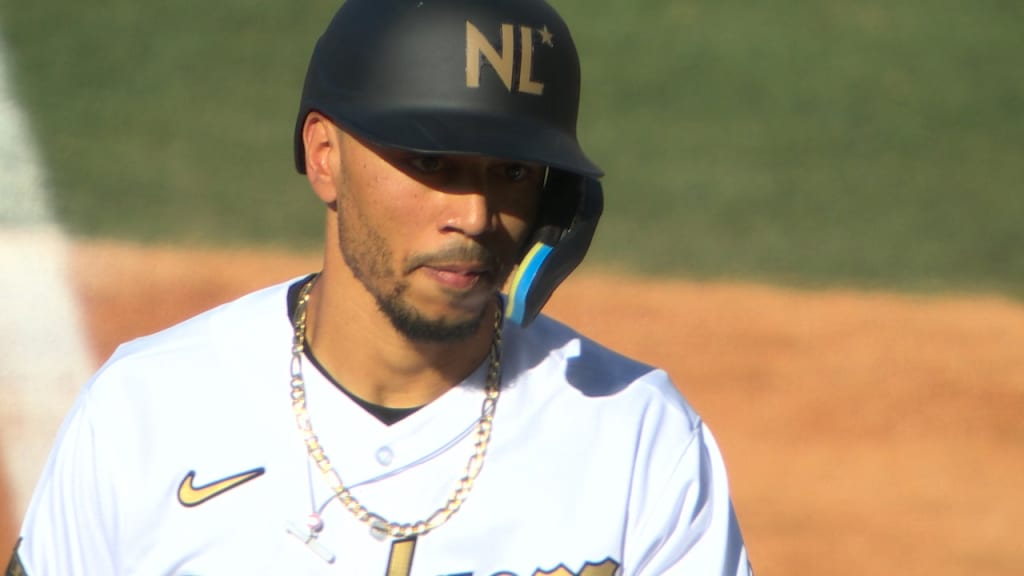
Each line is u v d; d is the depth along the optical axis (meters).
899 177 50.16
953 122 54.50
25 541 8.99
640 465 8.97
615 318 37.16
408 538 8.66
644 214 46.19
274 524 8.65
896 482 28.19
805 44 60.06
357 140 8.26
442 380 8.95
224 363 9.06
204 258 39.88
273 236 42.41
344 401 8.91
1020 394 33.12
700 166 50.25
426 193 8.08
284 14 59.41
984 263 43.50
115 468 8.77
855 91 56.56
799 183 49.16
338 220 8.60
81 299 36.06
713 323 37.12
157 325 34.81
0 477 26.19
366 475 8.77
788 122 54.03
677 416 9.27
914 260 43.56
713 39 60.16
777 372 33.91
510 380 9.13
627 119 53.81
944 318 38.34
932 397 32.78
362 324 8.74
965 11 63.53
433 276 8.16
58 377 31.08
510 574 8.69
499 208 8.24
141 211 43.53
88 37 55.94
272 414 8.89
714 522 9.16
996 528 26.41
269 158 48.62
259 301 9.49
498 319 9.19
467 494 8.77
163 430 8.84
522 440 8.95
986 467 29.20
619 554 8.83
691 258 42.75
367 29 8.59
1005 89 57.03
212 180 46.38
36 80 52.56
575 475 8.88
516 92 8.43
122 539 8.74
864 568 24.52
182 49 55.91
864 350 35.66
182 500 8.67
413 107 8.30
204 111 51.72
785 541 25.39
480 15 8.49
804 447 29.70
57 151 47.38
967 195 48.84
